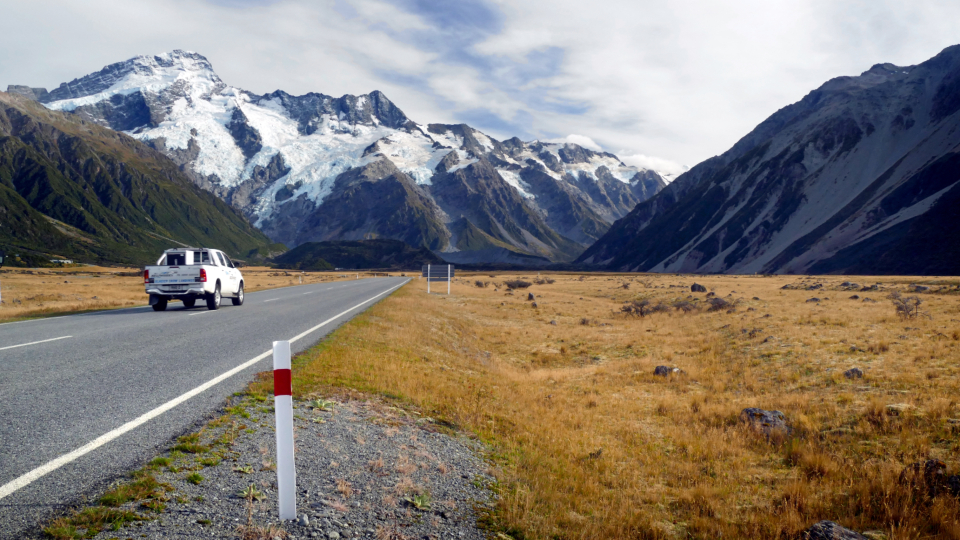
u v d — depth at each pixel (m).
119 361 9.20
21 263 152.38
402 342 15.22
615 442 9.36
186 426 5.75
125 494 4.00
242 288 23.59
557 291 63.38
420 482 5.27
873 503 6.21
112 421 5.77
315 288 45.44
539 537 4.66
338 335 13.99
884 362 14.13
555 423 10.08
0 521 3.49
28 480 4.14
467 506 4.96
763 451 8.82
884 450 8.07
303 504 4.34
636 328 27.44
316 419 6.66
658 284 74.56
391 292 40.38
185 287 19.14
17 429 5.34
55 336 12.21
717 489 6.93
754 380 14.01
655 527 5.60
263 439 5.63
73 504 3.82
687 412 11.48
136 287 48.94
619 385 14.73
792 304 34.59
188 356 9.92
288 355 4.12
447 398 9.47
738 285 68.25
